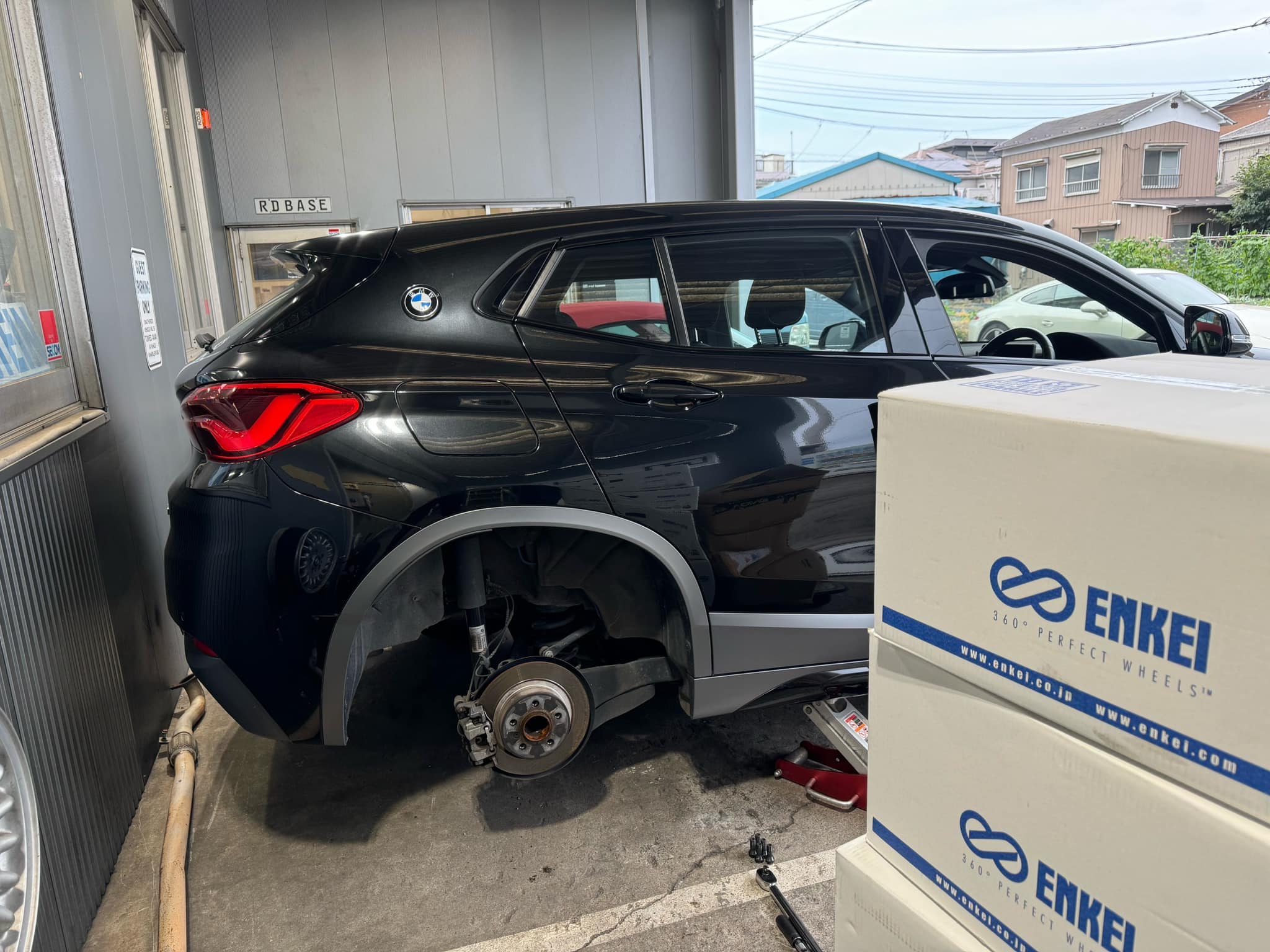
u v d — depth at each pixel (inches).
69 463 76.5
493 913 67.6
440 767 89.4
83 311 85.7
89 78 94.6
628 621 80.4
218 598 66.2
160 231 126.7
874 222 84.3
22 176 76.5
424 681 108.3
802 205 83.5
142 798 86.0
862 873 39.1
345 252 74.0
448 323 72.2
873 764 39.1
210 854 76.6
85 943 66.2
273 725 68.8
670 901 67.9
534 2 311.3
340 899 70.0
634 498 72.4
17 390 68.8
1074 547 27.3
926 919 35.7
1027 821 30.6
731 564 76.3
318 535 66.4
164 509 109.2
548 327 74.6
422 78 305.0
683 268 79.0
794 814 79.1
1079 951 29.0
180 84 233.6
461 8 304.8
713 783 84.7
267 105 292.2
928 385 35.7
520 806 81.9
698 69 338.6
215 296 248.2
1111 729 26.9
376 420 67.4
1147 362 39.9
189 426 68.6
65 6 88.8
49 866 61.8
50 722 65.3
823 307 81.7
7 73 75.6
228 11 283.9
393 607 72.2
